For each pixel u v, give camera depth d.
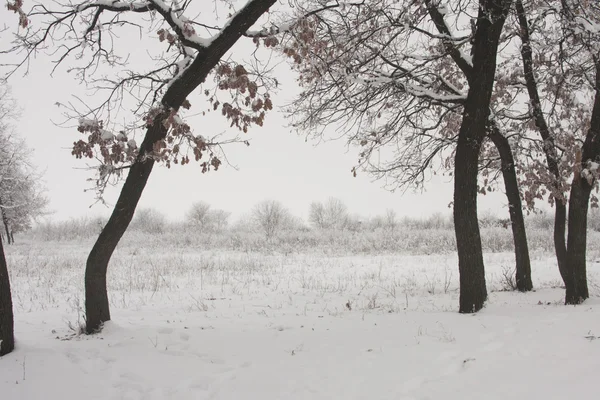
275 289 12.20
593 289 9.94
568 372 3.85
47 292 11.76
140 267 17.22
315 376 4.53
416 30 8.66
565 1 7.94
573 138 9.20
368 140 10.72
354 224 41.72
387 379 4.27
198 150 6.12
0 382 4.33
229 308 9.38
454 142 11.02
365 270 16.59
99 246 6.54
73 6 6.41
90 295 6.54
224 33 6.11
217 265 17.91
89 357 5.30
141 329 6.68
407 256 21.59
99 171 6.18
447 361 4.60
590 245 22.27
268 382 4.45
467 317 6.64
